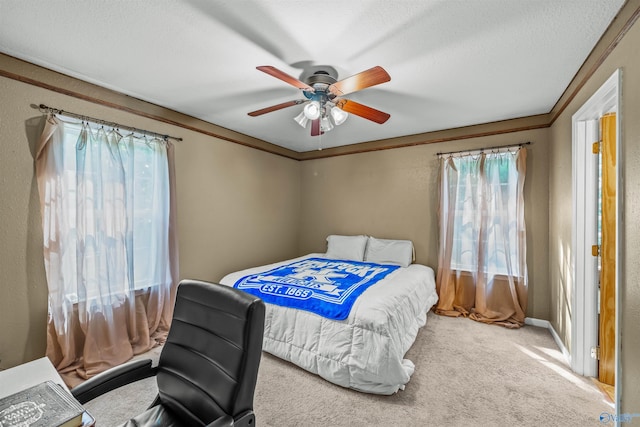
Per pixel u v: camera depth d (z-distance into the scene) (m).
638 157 1.29
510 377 2.10
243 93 2.53
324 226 4.66
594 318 2.09
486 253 3.21
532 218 3.08
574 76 2.15
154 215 2.76
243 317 1.04
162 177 2.79
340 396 1.91
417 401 1.85
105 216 2.37
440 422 1.67
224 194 3.58
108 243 2.38
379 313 2.01
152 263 2.74
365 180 4.23
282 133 3.78
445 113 2.97
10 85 1.95
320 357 2.10
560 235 2.56
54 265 2.08
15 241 1.99
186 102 2.74
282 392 1.96
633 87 1.34
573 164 2.16
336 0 1.41
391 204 4.00
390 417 1.71
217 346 1.09
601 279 2.04
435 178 3.66
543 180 3.01
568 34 1.66
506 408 1.78
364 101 2.66
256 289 2.58
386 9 1.47
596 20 1.53
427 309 3.02
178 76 2.22
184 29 1.65
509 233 3.13
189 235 3.17
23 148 2.02
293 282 2.61
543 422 1.66
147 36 1.72
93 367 2.19
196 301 1.23
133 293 2.53
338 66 2.04
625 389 1.38
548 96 2.54
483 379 2.08
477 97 2.56
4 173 1.94
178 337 1.23
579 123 2.13
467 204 3.37
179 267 3.06
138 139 2.65
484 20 1.55
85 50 1.86
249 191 3.95
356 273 2.99
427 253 3.72
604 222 2.01
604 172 2.00
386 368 1.88
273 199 4.38
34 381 1.06
